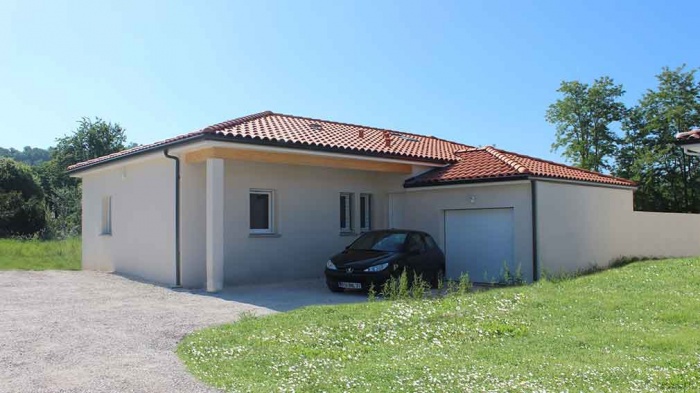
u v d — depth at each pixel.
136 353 6.97
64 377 5.94
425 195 16.44
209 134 12.02
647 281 11.71
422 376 5.75
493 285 14.09
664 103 35.44
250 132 13.20
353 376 5.80
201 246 13.88
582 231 15.81
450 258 15.90
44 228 37.56
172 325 8.70
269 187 14.78
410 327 8.24
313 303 11.13
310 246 15.58
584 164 37.53
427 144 19.55
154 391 5.46
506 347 6.99
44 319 9.16
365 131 18.83
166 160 14.06
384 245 13.39
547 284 11.99
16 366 6.36
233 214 14.02
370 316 8.95
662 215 19.62
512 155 17.48
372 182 17.19
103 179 17.64
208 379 5.83
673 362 6.05
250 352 6.89
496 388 5.29
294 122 16.89
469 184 15.01
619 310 9.09
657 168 34.94
